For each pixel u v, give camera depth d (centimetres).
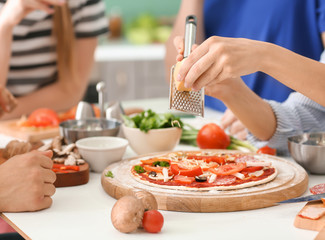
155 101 295
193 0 251
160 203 118
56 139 159
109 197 129
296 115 177
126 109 222
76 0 271
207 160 142
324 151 143
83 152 151
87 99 449
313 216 105
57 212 118
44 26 270
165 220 112
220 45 114
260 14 245
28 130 208
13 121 228
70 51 265
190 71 116
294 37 241
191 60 117
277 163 148
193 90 122
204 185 123
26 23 262
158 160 142
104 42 521
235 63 116
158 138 163
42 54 273
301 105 181
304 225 105
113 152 150
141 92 480
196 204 116
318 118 183
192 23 124
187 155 149
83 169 141
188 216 114
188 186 123
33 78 274
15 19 233
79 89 280
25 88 274
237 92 164
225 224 109
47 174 121
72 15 275
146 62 474
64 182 138
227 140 171
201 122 215
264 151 163
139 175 133
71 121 184
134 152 178
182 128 170
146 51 491
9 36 239
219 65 115
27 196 117
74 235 104
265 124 170
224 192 120
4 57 240
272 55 124
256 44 122
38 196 117
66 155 148
